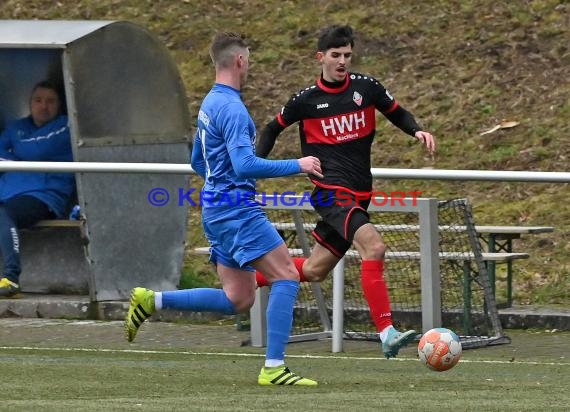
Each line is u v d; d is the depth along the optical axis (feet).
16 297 139.54
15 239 137.59
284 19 207.72
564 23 193.36
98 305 134.21
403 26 199.82
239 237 80.23
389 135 180.24
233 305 84.28
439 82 187.52
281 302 80.89
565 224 154.10
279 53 199.93
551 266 144.87
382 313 88.33
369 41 197.88
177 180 140.26
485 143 173.78
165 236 139.33
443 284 125.08
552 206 158.71
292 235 128.47
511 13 197.47
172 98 140.56
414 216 134.51
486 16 197.98
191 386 79.66
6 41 132.26
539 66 185.98
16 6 217.97
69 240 143.54
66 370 89.10
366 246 89.76
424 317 111.65
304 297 128.57
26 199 137.80
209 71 200.13
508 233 129.49
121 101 136.36
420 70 190.80
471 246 115.85
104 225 134.82
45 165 115.14
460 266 122.11
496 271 144.66
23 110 146.00
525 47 190.19
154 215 138.51
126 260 136.56
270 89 192.44
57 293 143.95
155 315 133.39
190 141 142.31
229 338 120.67
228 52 79.92
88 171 115.75
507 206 161.17
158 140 139.33
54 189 139.85
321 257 94.12
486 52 191.01
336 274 113.09
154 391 76.59
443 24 198.70
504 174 105.29
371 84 95.09
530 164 168.25
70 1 218.18
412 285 129.70
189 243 160.35
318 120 94.68
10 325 129.29
